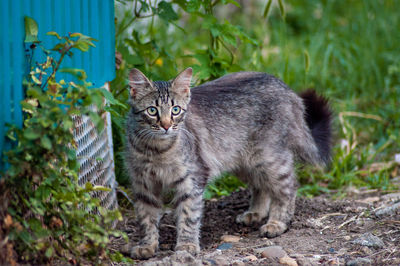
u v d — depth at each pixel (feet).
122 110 19.66
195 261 13.48
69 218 12.57
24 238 11.68
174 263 13.34
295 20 37.17
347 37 32.86
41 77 12.98
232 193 20.84
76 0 15.21
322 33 32.50
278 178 17.62
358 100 28.04
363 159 22.84
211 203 19.90
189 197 15.76
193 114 16.61
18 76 12.56
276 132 17.67
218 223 18.25
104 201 16.83
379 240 15.08
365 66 29.50
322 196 20.72
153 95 15.29
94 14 16.25
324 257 14.39
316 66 29.96
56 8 14.17
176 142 15.39
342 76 29.94
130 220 17.87
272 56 29.96
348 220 17.17
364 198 19.95
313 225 17.03
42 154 12.03
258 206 18.53
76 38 15.03
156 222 16.06
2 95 11.99
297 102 18.60
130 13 24.66
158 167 15.58
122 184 19.53
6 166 12.23
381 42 32.37
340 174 21.45
